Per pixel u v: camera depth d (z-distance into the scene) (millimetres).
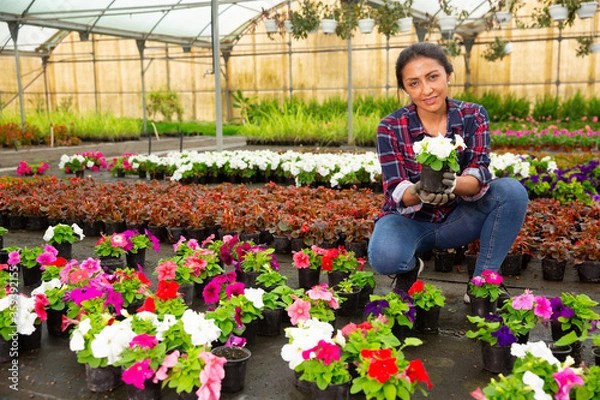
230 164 9273
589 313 2738
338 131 15500
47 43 24031
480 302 3191
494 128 18219
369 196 6480
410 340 2307
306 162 8469
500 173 7570
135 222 5430
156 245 4344
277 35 23719
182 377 2135
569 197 6801
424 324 3070
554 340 2914
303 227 4656
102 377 2457
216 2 10211
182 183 9461
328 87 23484
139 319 2521
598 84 19984
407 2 14281
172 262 3361
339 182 8289
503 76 21250
